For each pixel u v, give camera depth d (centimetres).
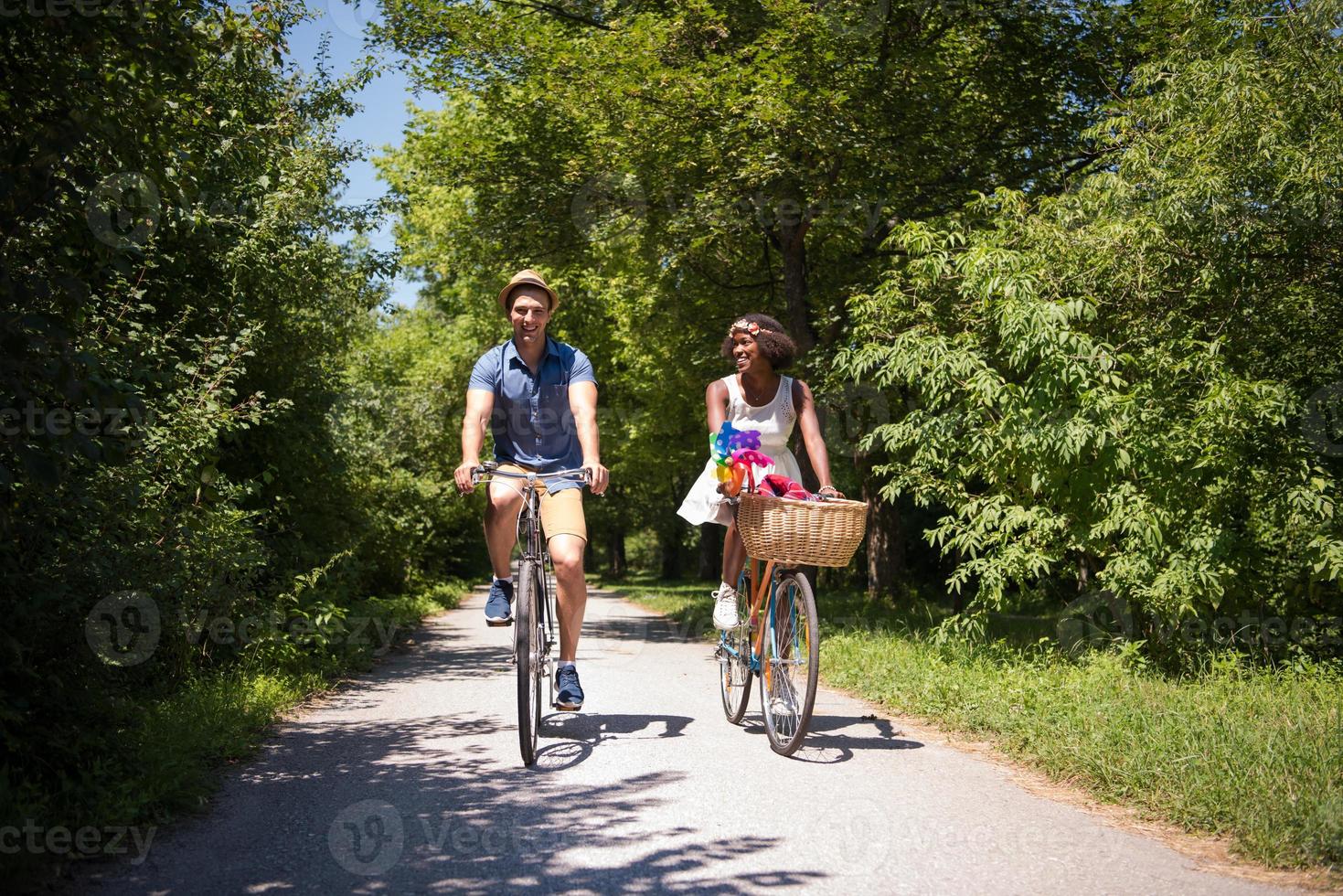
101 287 601
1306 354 838
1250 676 694
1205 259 790
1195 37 851
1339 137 722
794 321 1381
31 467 341
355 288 1125
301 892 311
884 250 1381
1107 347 761
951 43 1323
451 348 2923
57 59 384
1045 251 831
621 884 317
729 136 1207
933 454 842
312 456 1038
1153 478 744
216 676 686
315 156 1005
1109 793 415
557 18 1456
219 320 853
